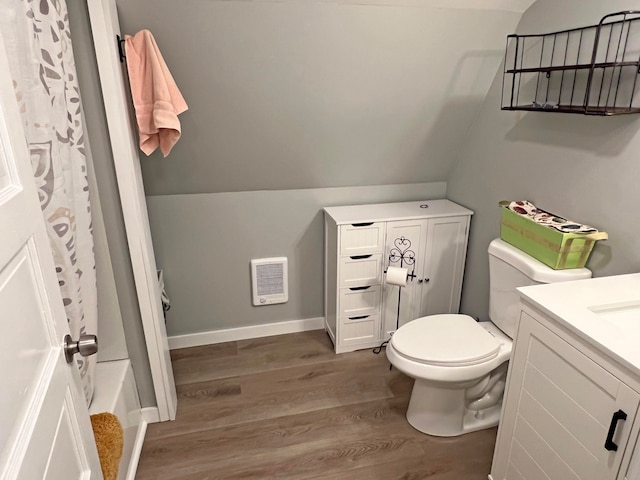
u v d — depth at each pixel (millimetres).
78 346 898
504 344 1784
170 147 1726
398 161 2389
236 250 2424
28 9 1067
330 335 2562
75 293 1298
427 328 1855
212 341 2555
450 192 2576
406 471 1694
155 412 1930
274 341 2574
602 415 1062
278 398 2090
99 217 1598
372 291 2350
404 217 2234
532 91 1830
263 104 1933
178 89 1741
